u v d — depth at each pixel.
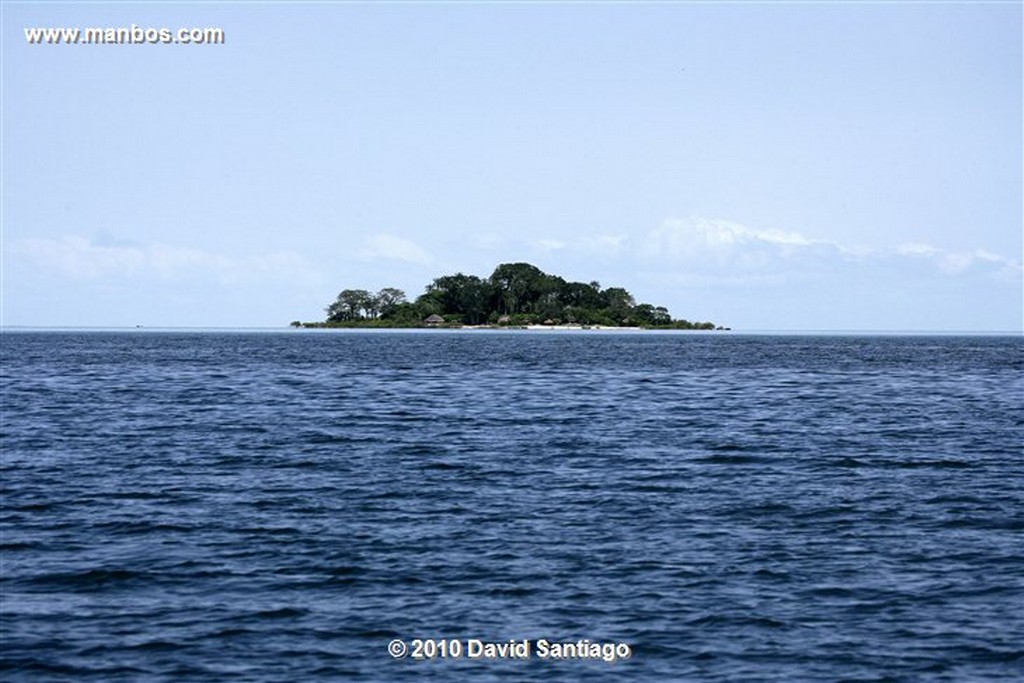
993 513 73.94
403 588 55.94
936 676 45.53
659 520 71.19
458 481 85.56
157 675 45.19
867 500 78.12
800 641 49.00
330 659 47.00
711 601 54.09
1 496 78.50
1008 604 53.84
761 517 72.25
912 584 56.91
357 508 74.69
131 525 69.19
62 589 55.53
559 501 77.38
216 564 60.00
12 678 44.72
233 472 89.75
